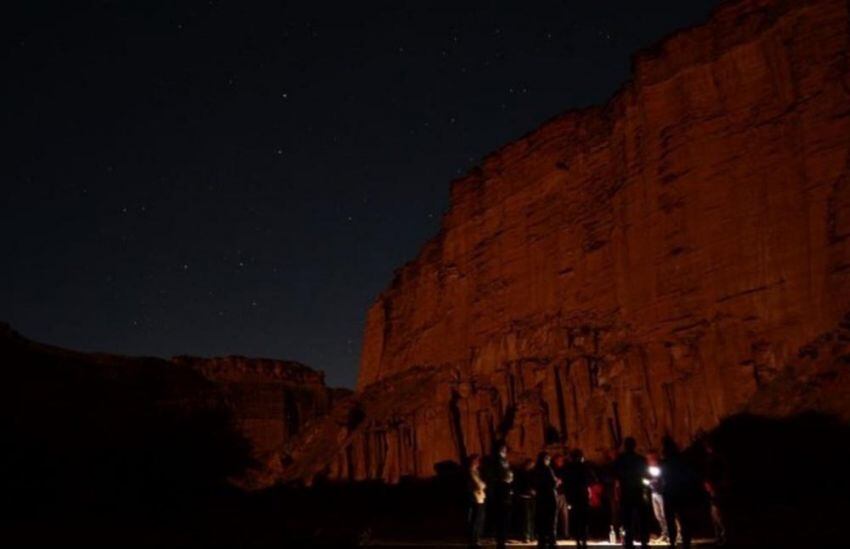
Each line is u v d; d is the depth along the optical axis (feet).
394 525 89.25
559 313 134.51
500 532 49.55
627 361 110.52
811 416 75.61
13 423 109.29
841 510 58.29
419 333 181.57
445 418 140.56
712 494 52.85
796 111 98.17
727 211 103.50
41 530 65.87
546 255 141.18
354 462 164.76
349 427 179.52
